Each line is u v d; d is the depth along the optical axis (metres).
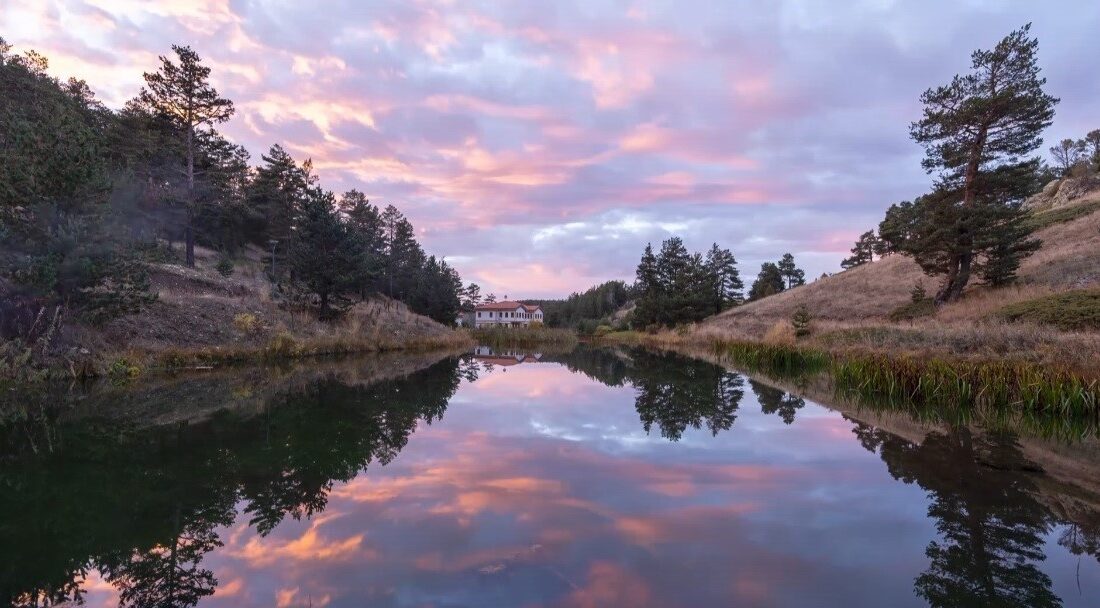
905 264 45.41
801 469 6.73
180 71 26.86
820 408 11.61
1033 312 19.69
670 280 64.75
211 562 4.04
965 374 11.86
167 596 3.51
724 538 4.49
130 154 30.83
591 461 7.10
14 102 21.62
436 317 54.66
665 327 59.75
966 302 27.22
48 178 13.41
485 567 3.88
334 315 28.41
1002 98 24.45
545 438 8.55
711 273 63.38
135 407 10.46
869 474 6.49
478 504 5.34
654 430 9.27
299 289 26.52
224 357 18.27
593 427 9.52
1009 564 4.00
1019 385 10.98
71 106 22.05
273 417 9.76
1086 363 11.77
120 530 4.70
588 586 3.61
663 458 7.30
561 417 10.51
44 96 23.58
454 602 3.37
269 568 3.90
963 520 4.93
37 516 5.02
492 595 3.46
